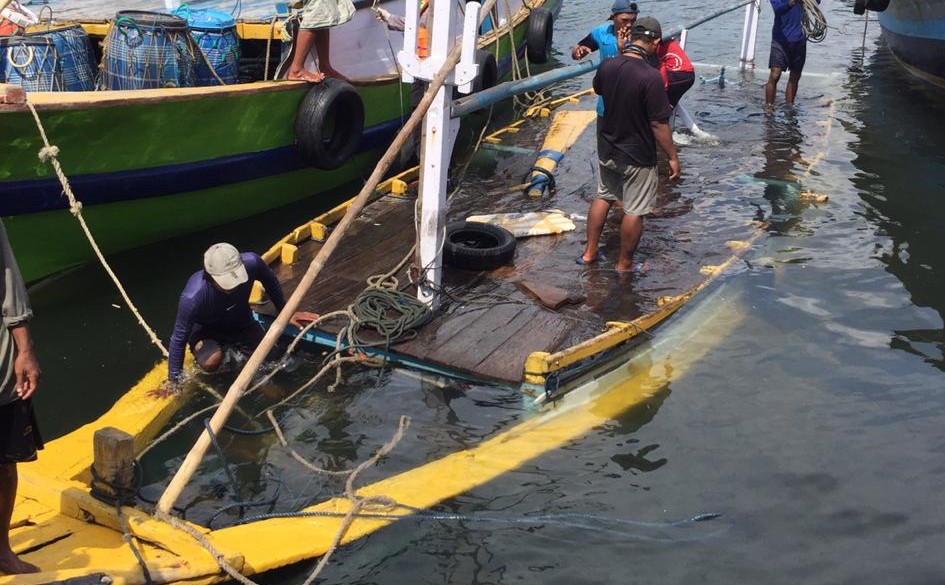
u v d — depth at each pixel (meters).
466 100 6.32
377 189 8.90
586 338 6.25
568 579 4.36
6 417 3.49
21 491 4.50
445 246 7.24
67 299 7.36
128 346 6.70
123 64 7.87
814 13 11.64
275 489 5.04
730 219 8.38
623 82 6.56
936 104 12.38
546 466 5.20
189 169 7.82
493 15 11.91
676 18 17.56
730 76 13.70
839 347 6.40
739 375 6.09
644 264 7.40
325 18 8.31
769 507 4.87
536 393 5.75
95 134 6.98
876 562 4.47
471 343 6.18
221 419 4.62
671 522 4.75
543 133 11.19
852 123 11.50
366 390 5.96
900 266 7.56
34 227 7.12
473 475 5.12
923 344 6.41
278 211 9.09
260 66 10.07
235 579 4.14
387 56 9.87
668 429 5.54
